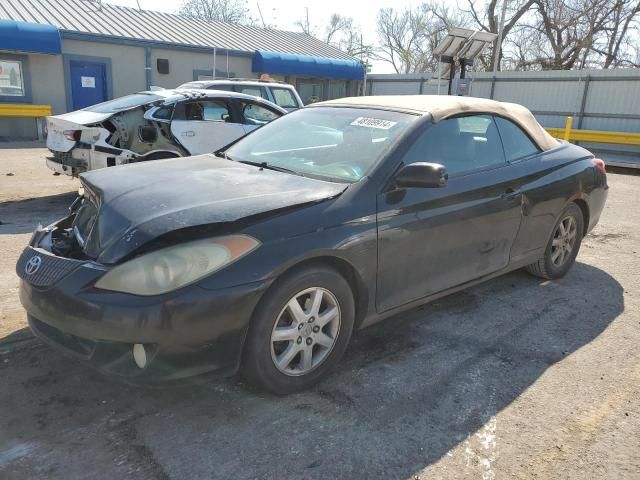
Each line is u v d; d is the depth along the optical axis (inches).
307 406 111.1
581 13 1152.8
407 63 1689.2
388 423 106.5
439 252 135.8
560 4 1183.6
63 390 113.6
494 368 129.1
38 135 650.8
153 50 742.5
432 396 116.3
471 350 137.7
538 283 187.8
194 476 90.7
